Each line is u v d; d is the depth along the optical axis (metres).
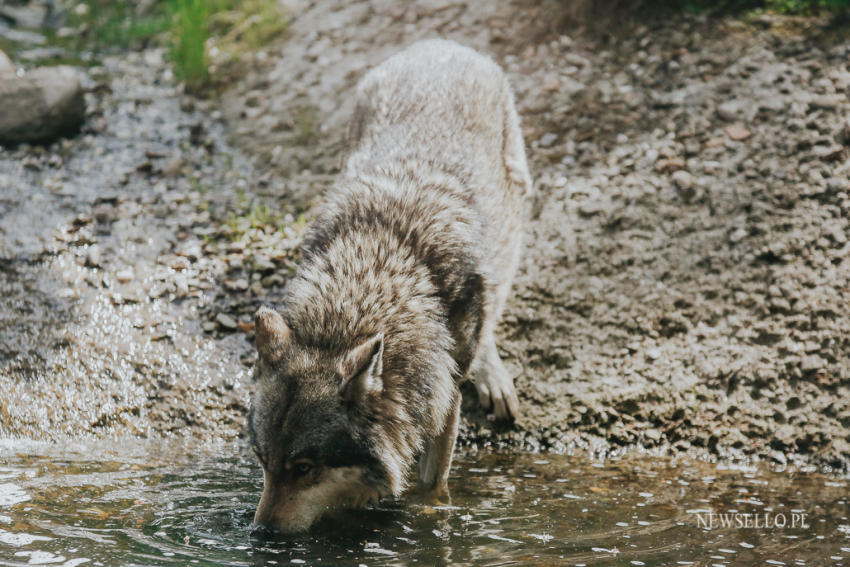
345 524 6.62
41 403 8.62
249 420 6.45
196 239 10.84
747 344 9.05
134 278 10.14
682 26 12.91
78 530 6.28
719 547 6.26
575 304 9.65
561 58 12.98
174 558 5.90
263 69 14.27
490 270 7.59
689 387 8.78
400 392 6.51
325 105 13.25
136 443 8.32
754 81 11.67
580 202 10.67
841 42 11.91
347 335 6.48
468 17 14.17
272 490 6.30
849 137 10.46
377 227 7.04
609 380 8.95
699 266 9.78
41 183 11.52
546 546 6.25
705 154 10.92
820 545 6.33
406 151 8.13
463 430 8.80
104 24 16.59
